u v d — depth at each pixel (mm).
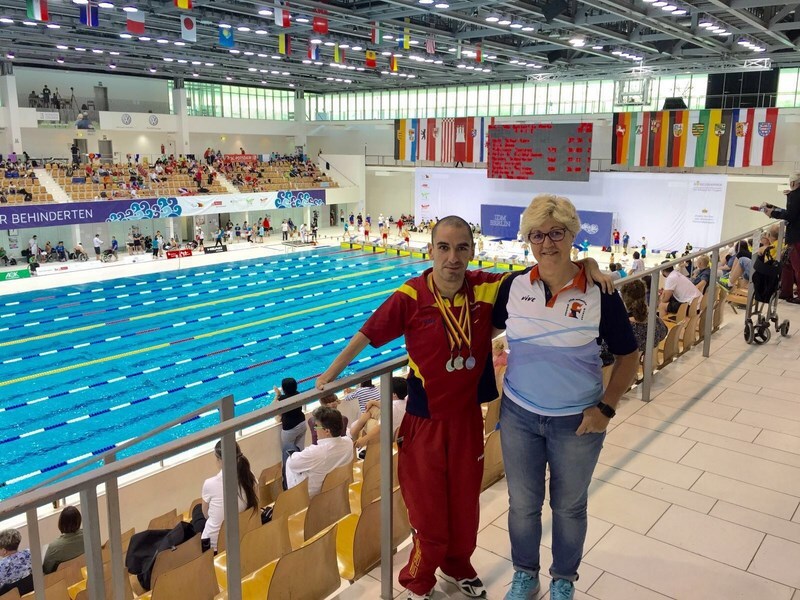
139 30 13320
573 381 2047
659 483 3240
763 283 5336
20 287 21594
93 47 22312
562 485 2164
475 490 2279
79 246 26266
